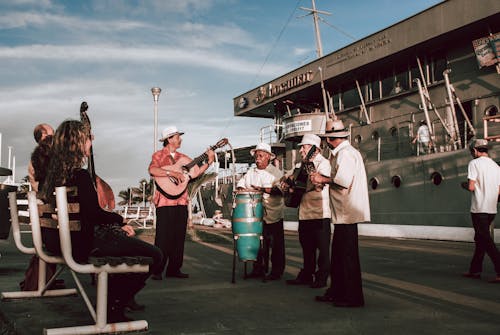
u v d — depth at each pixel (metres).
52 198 3.65
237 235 6.41
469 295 5.35
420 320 4.11
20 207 4.76
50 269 5.22
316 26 33.47
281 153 33.91
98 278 3.54
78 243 3.55
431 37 20.89
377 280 6.47
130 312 4.41
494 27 19.48
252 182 7.01
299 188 6.19
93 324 3.83
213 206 40.88
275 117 34.72
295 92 30.34
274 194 6.75
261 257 6.68
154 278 6.56
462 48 20.95
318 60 28.06
